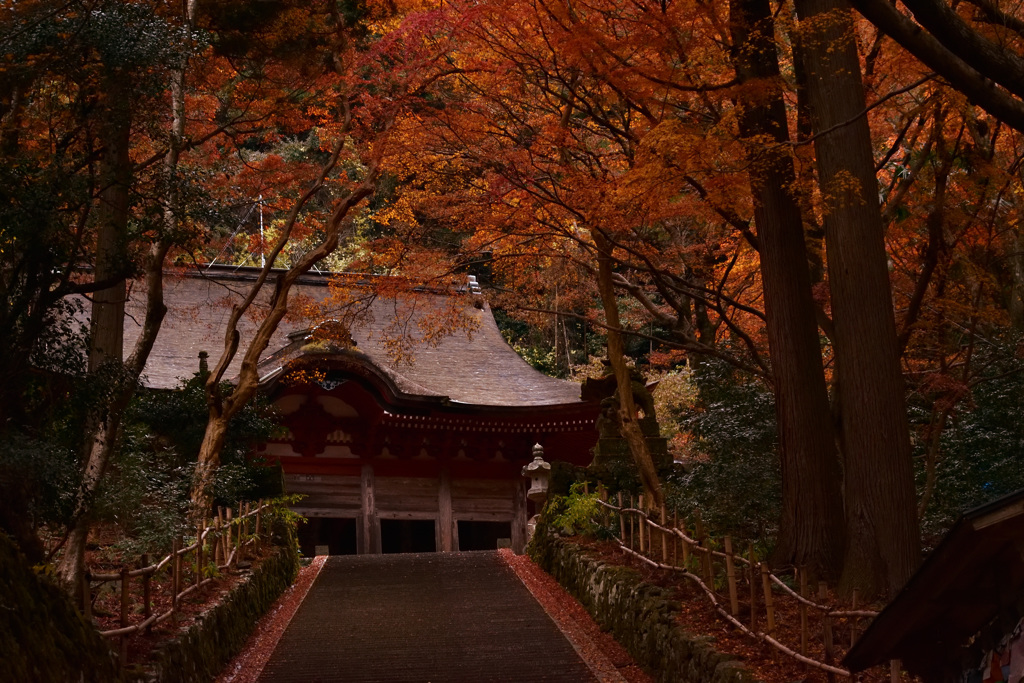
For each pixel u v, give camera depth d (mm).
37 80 9250
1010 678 4641
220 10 13367
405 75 14188
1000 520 4332
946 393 12477
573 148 12508
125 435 12773
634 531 13320
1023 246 14000
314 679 10102
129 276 9148
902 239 13367
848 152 10016
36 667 5910
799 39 10422
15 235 7762
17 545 6473
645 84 10203
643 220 11578
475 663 10648
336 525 29422
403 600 14008
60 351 8086
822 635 8438
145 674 7750
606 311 13719
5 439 7457
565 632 11875
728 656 8242
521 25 11391
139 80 9375
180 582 10633
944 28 6430
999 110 6848
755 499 12922
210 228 10570
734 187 9789
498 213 12672
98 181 9195
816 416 10789
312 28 14383
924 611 4930
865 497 9766
